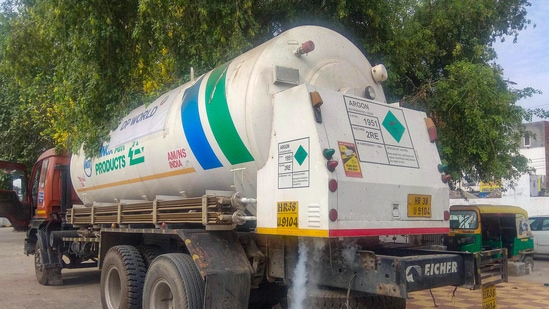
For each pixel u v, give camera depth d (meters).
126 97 8.13
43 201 10.55
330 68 5.15
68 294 9.34
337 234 3.93
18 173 13.08
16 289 9.88
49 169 10.41
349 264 4.30
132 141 6.82
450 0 11.04
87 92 8.23
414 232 4.54
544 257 17.67
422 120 5.15
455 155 10.41
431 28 10.88
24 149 19.30
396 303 5.07
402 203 4.48
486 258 4.61
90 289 9.90
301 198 4.14
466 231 12.11
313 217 4.01
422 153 4.91
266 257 5.04
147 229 6.04
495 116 9.86
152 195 6.71
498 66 11.59
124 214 6.74
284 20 9.25
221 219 4.75
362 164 4.28
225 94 5.07
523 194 22.97
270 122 4.70
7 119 19.11
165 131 6.00
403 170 4.60
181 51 8.42
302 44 5.09
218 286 4.77
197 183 5.75
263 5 9.00
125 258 6.48
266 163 4.64
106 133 7.80
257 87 4.75
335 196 3.97
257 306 6.05
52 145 19.27
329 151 4.02
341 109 4.41
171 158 5.92
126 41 8.52
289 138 4.39
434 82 10.77
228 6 8.05
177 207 5.48
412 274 4.00
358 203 4.11
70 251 9.91
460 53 11.05
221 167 5.24
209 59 8.12
